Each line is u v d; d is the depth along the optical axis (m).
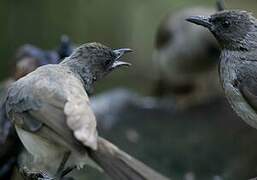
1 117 12.00
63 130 7.47
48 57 12.58
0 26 20.27
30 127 7.80
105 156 7.23
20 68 12.48
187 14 17.55
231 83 10.58
